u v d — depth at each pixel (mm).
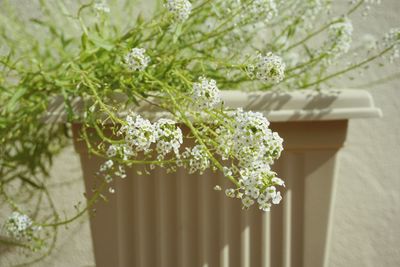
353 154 682
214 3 596
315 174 550
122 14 669
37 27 666
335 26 587
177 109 507
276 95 533
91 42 583
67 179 675
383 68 680
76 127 550
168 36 597
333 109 533
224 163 545
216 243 564
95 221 568
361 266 684
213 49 601
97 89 544
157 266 572
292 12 617
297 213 557
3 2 660
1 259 671
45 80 586
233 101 531
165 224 563
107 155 509
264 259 563
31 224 567
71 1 666
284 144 540
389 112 682
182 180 555
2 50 657
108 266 574
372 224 685
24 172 663
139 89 540
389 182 685
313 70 660
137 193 559
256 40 664
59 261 679
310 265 562
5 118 606
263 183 444
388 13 680
